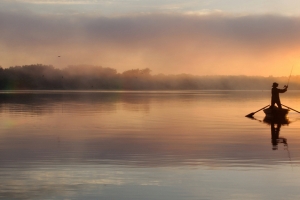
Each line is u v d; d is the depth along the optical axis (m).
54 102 45.22
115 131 18.88
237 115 28.22
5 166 11.05
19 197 8.39
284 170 10.44
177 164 11.25
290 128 19.94
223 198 8.28
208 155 12.54
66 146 14.41
